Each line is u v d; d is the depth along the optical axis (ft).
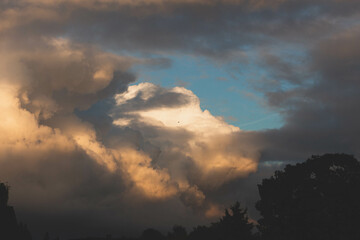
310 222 347.36
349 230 339.16
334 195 351.25
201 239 390.21
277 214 374.43
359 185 351.87
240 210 366.22
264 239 372.58
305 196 360.28
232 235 357.20
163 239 481.87
